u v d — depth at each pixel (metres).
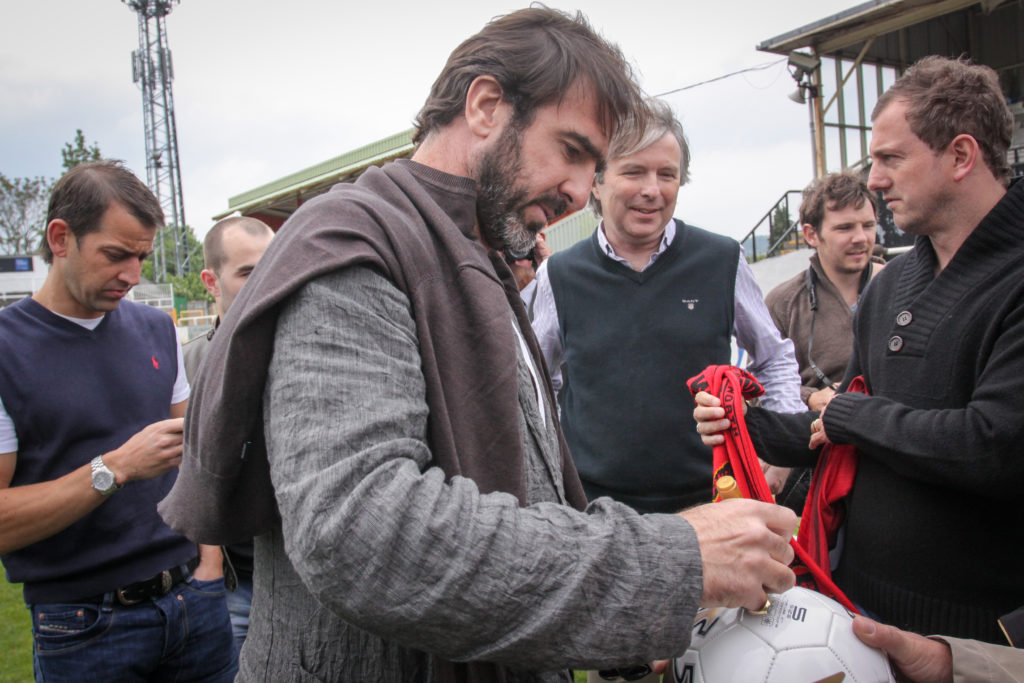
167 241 38.59
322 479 0.67
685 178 2.22
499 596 0.67
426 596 0.66
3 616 4.02
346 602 0.68
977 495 1.28
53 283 1.79
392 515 0.66
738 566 0.77
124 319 1.95
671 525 0.78
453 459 0.83
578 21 1.02
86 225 1.69
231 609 2.29
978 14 10.04
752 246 10.18
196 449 0.89
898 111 1.41
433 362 0.84
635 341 2.10
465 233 0.97
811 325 2.94
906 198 1.41
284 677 0.91
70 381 1.77
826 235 2.85
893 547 1.39
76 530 1.77
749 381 1.44
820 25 9.77
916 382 1.41
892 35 10.53
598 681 1.76
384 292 0.80
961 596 1.31
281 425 0.72
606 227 2.22
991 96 1.34
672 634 0.72
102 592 1.80
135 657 1.85
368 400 0.72
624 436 2.07
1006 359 1.21
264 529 0.90
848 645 1.04
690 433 2.06
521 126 0.95
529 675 0.91
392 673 0.89
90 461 1.77
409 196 0.94
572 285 2.24
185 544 1.95
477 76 0.96
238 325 0.76
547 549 0.70
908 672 1.08
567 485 1.21
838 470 1.52
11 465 1.70
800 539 1.58
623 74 0.98
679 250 2.16
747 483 1.34
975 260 1.34
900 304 1.50
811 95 10.37
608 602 0.70
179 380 2.08
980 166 1.36
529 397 1.02
